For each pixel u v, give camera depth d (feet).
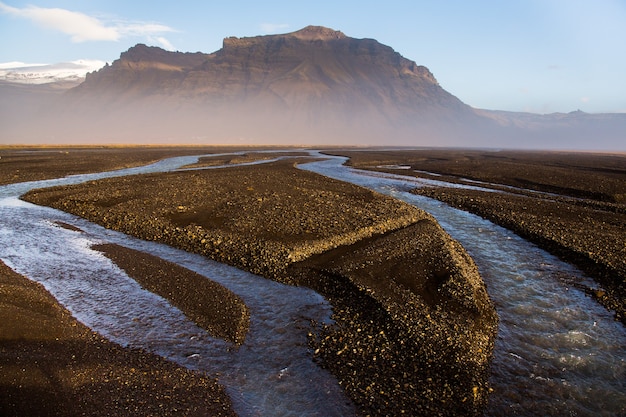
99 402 27.84
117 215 81.25
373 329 39.27
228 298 46.03
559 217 94.38
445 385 31.73
